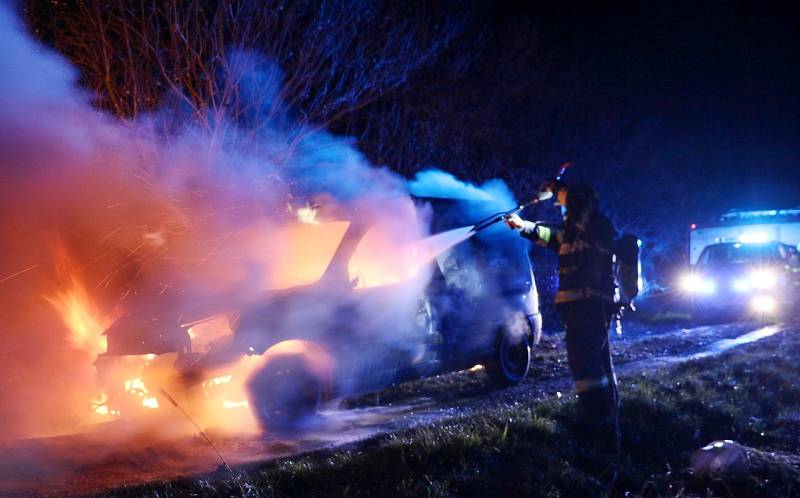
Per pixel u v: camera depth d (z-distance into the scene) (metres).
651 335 14.66
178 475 5.88
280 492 4.95
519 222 6.62
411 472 5.23
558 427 6.34
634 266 6.36
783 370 9.38
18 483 5.76
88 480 5.86
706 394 7.79
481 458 5.54
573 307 6.34
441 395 9.19
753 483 5.67
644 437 6.56
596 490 5.40
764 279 16.38
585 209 6.37
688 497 5.54
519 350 9.74
